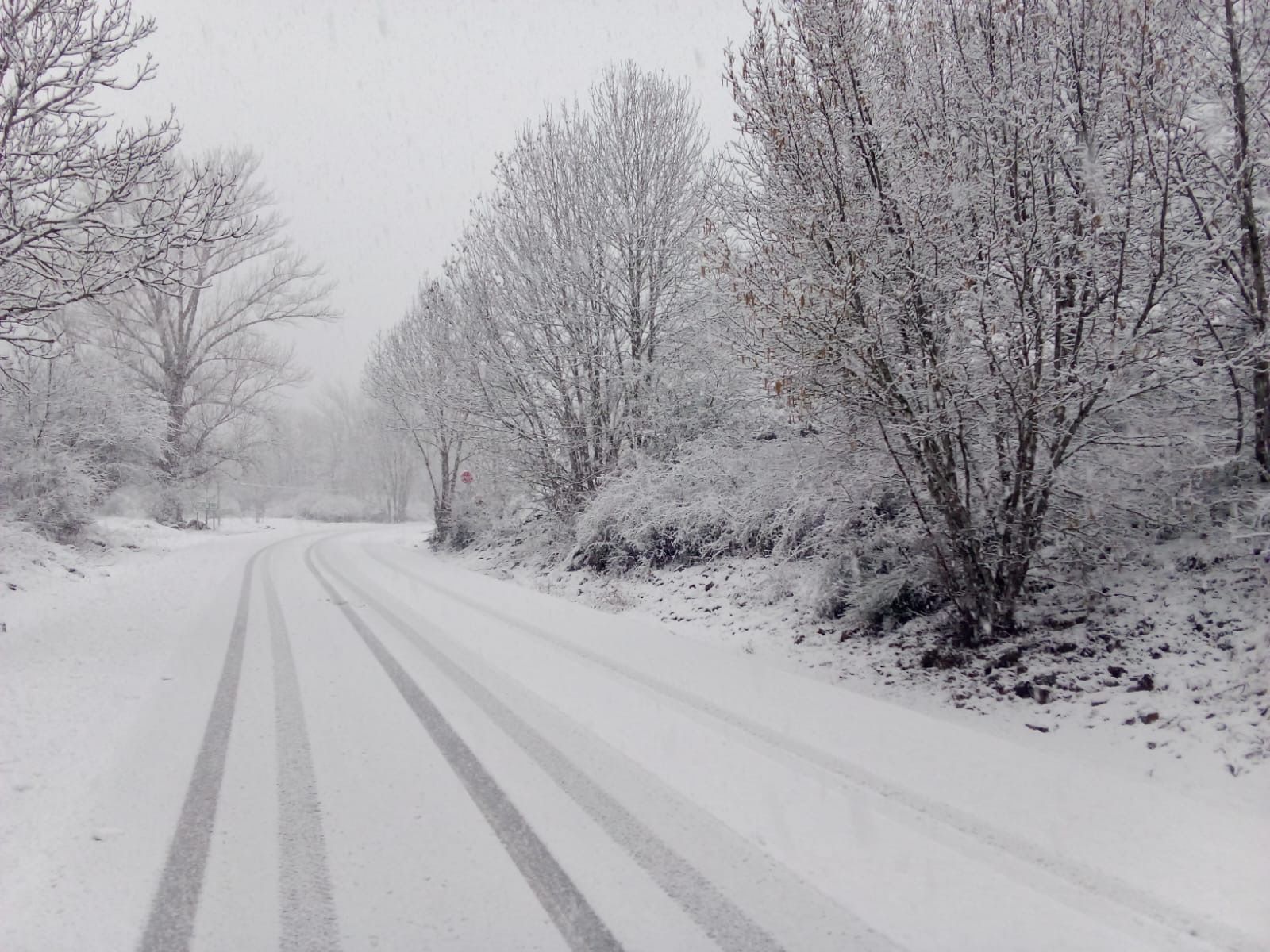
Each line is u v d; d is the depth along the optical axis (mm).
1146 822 3520
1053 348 6125
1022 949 2547
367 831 3512
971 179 6258
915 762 4367
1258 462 6391
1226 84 5957
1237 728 4598
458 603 11523
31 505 18641
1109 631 6199
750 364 7586
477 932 2678
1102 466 6578
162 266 8023
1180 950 2527
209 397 32062
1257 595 5773
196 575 15875
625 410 16406
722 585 11547
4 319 7262
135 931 2695
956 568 6949
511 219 16703
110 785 4102
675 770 4289
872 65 6664
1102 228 5609
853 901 2867
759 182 7293
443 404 20422
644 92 16094
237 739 4875
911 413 6324
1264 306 5965
